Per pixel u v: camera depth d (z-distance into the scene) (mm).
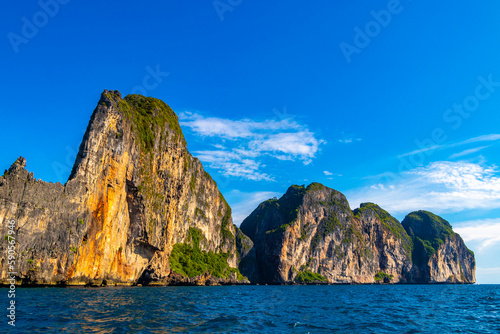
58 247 68875
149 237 101875
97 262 81812
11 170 63344
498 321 37062
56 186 69938
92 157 80000
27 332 23828
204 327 28688
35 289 59219
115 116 88625
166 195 114750
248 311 41875
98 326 26656
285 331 28344
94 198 80188
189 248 158000
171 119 130000
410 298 73812
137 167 98250
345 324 32656
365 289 136250
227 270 184500
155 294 64750
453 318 38875
